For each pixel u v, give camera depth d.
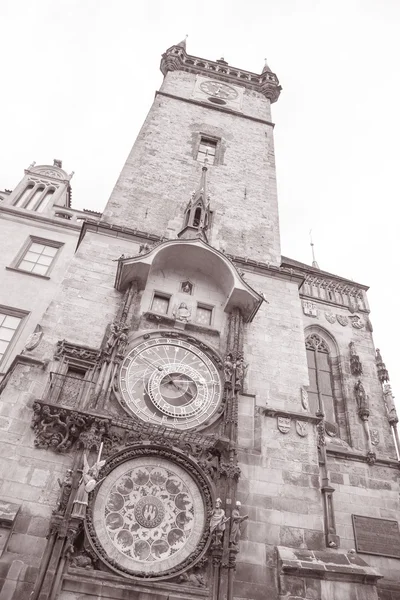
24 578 12.60
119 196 26.52
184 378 17.89
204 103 38.06
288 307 23.00
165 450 15.31
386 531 21.11
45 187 32.84
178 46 44.75
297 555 14.85
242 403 18.41
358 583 14.44
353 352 28.34
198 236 22.50
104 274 21.00
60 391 16.20
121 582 12.93
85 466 13.59
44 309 24.80
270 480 16.53
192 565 13.65
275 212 29.62
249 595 13.97
